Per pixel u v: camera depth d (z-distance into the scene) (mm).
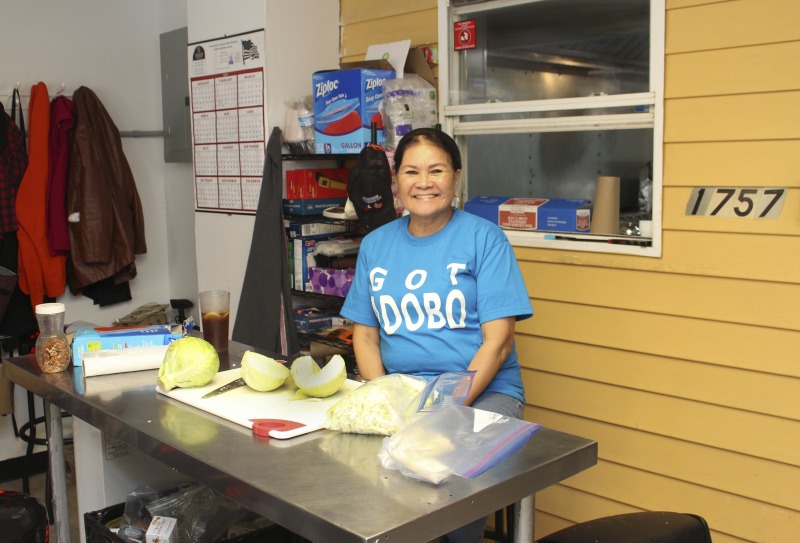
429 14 3156
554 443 1522
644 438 2656
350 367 3158
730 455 2471
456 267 2102
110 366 2025
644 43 2566
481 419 1519
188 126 4133
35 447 3953
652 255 2555
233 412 1669
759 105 2297
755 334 2375
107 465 2281
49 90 3936
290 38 3373
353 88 3061
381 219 2887
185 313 4371
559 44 2789
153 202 4395
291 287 3410
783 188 2275
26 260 3748
